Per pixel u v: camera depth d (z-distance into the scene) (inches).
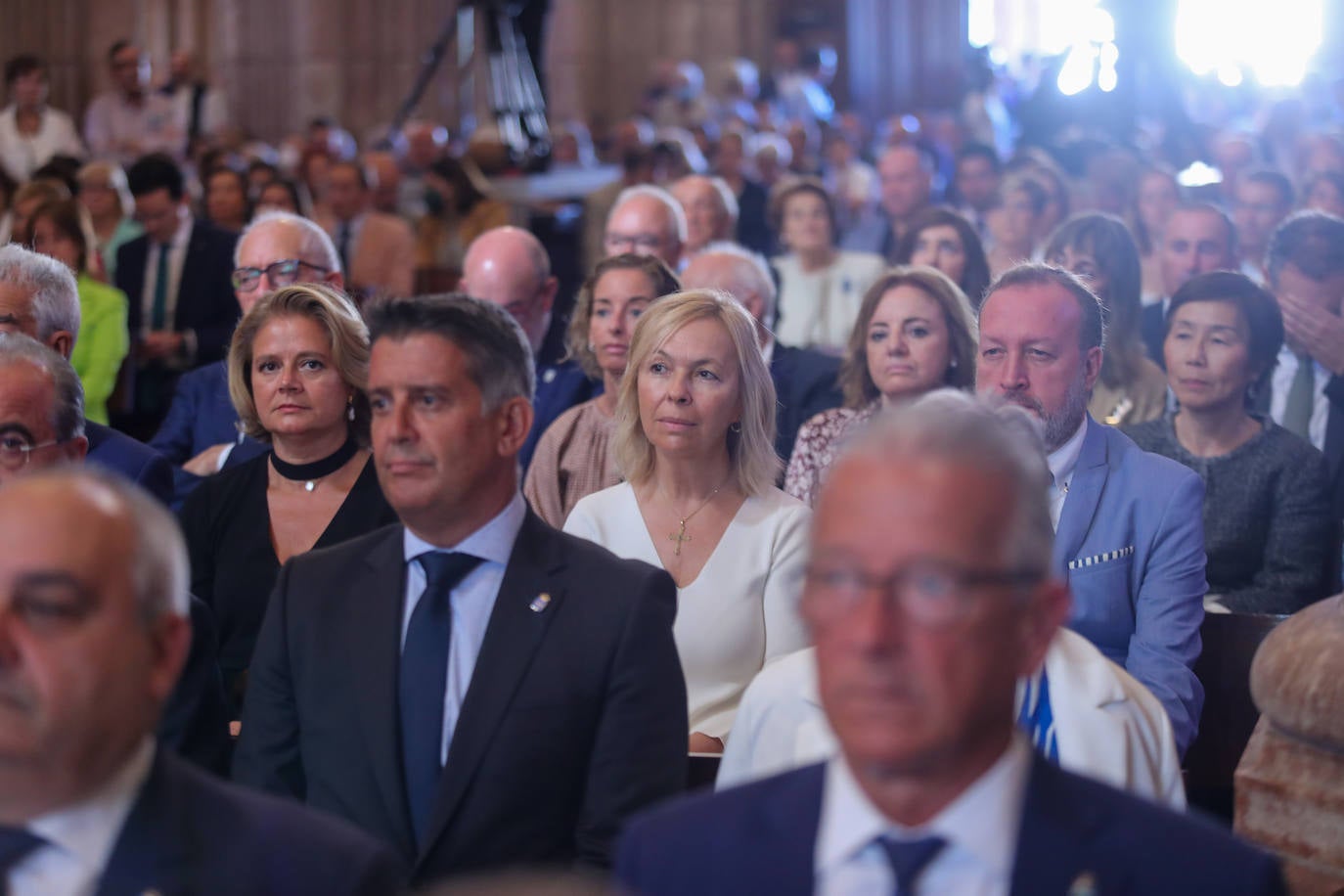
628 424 358.6
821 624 154.1
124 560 169.9
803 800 162.6
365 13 1684.3
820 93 1866.4
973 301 593.9
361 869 178.1
